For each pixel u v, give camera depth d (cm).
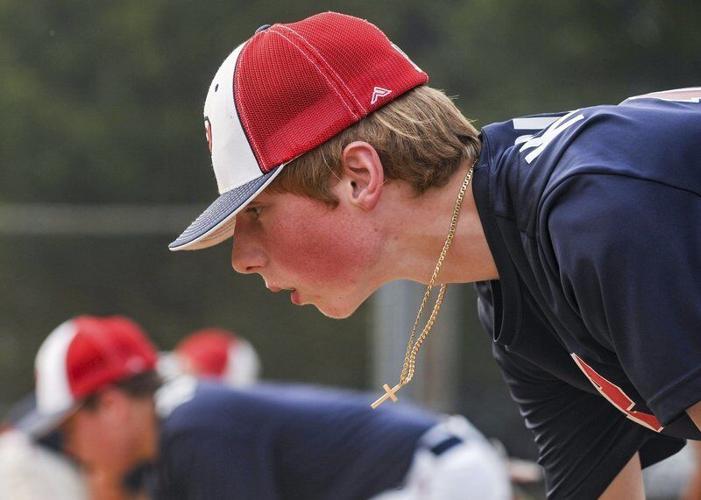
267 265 647
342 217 624
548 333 642
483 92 3947
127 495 1195
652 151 562
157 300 2300
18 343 2309
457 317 1986
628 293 538
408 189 624
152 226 2309
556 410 742
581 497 758
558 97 3900
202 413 1138
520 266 611
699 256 541
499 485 1269
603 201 546
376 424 1226
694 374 529
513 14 3969
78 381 1170
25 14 4203
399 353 1864
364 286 643
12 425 1382
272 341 2248
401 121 622
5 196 3928
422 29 4072
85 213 2325
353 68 628
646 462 762
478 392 1983
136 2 4244
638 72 4009
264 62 632
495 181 614
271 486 1145
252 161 624
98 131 4025
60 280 2314
